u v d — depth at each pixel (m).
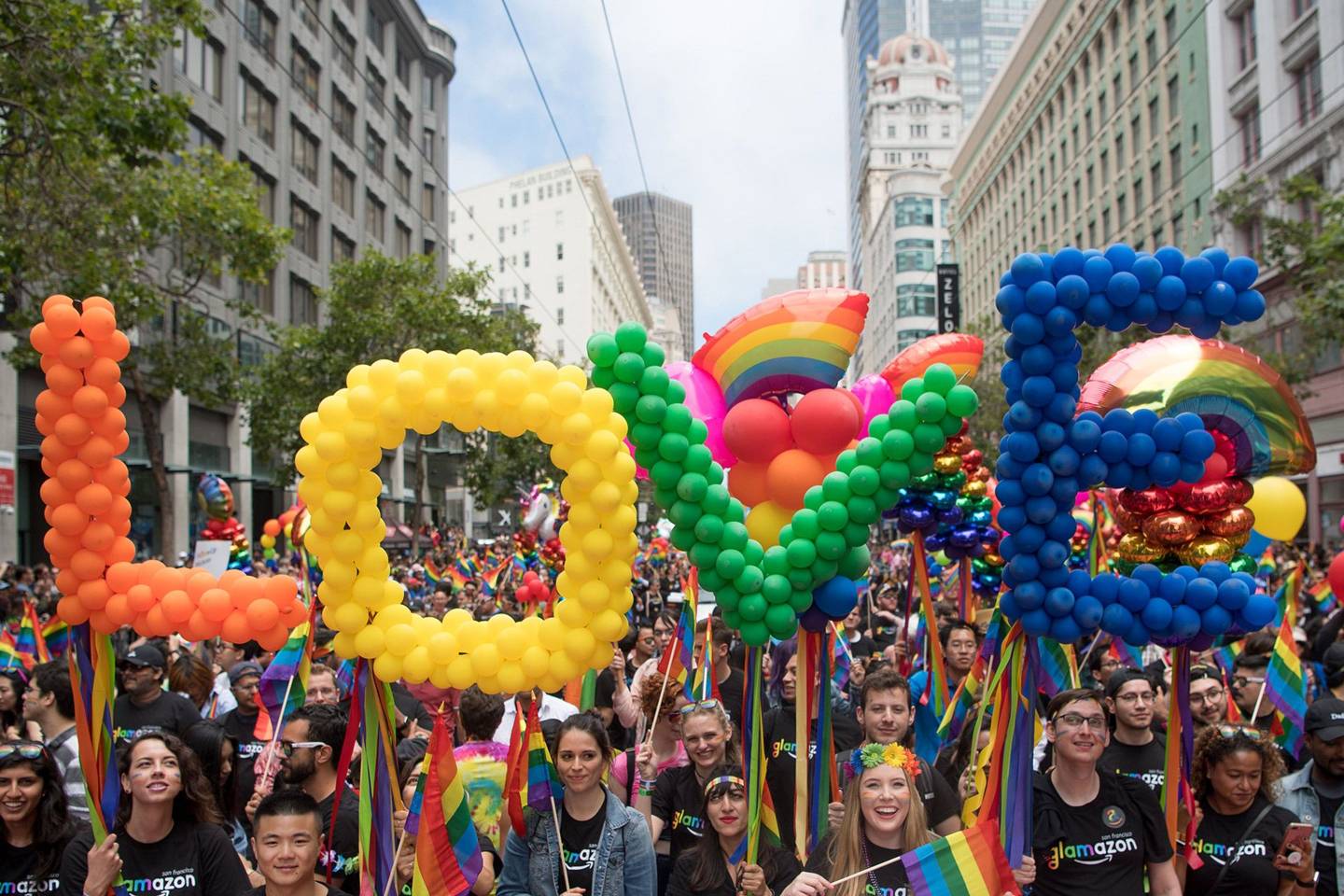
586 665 4.71
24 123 12.83
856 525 5.01
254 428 27.86
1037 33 51.53
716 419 5.83
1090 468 4.83
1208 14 34.03
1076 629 4.91
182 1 13.07
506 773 5.21
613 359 4.96
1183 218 36.00
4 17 11.60
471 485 37.59
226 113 31.89
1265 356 25.33
